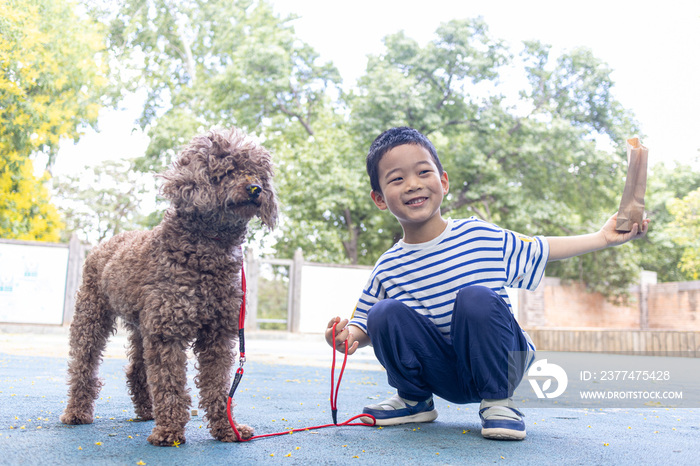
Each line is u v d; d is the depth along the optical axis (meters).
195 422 2.71
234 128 2.55
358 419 2.76
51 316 12.48
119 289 2.45
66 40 15.32
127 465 1.79
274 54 18.48
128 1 19.34
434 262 2.62
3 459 1.83
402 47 18.86
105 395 3.58
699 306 16.28
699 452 2.10
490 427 2.27
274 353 8.85
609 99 19.52
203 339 2.38
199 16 21.19
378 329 2.50
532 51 19.80
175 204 2.30
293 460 1.90
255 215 2.40
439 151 18.06
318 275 14.58
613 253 17.34
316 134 18.45
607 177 18.56
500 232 2.64
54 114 15.21
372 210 18.12
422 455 1.99
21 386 3.73
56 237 17.41
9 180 15.35
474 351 2.35
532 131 18.22
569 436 2.40
